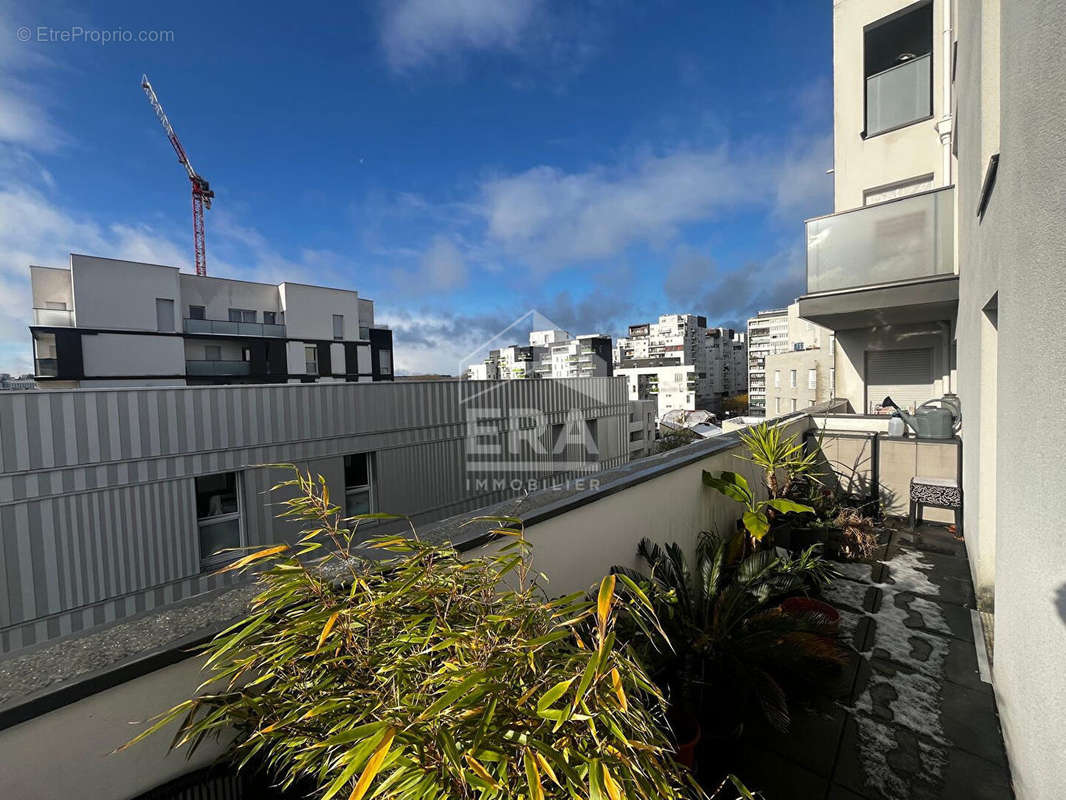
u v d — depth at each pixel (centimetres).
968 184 367
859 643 275
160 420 803
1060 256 137
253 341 2783
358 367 3325
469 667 93
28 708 89
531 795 69
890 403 595
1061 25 137
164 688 112
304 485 140
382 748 73
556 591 218
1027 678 161
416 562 126
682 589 234
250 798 119
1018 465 175
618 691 84
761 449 401
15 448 680
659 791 81
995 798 171
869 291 557
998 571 213
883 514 500
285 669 109
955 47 492
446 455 1241
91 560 739
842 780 183
